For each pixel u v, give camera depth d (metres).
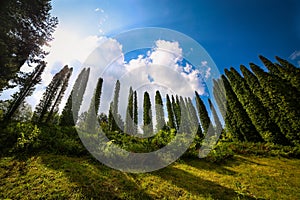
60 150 6.18
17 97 16.78
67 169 4.83
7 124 7.60
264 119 14.10
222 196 4.06
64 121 16.09
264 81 15.22
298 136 11.77
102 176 4.67
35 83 18.55
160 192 4.13
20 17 10.27
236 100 17.33
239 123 16.08
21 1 9.81
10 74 9.98
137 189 4.20
